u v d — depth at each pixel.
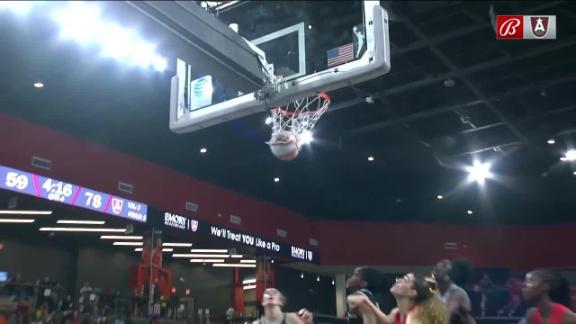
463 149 11.30
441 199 15.12
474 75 8.98
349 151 11.52
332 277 17.22
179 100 4.01
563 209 15.30
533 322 2.81
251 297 15.18
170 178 10.70
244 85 3.55
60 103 9.30
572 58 8.45
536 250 15.50
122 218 9.52
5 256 10.41
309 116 4.18
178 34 3.02
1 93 8.85
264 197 14.66
